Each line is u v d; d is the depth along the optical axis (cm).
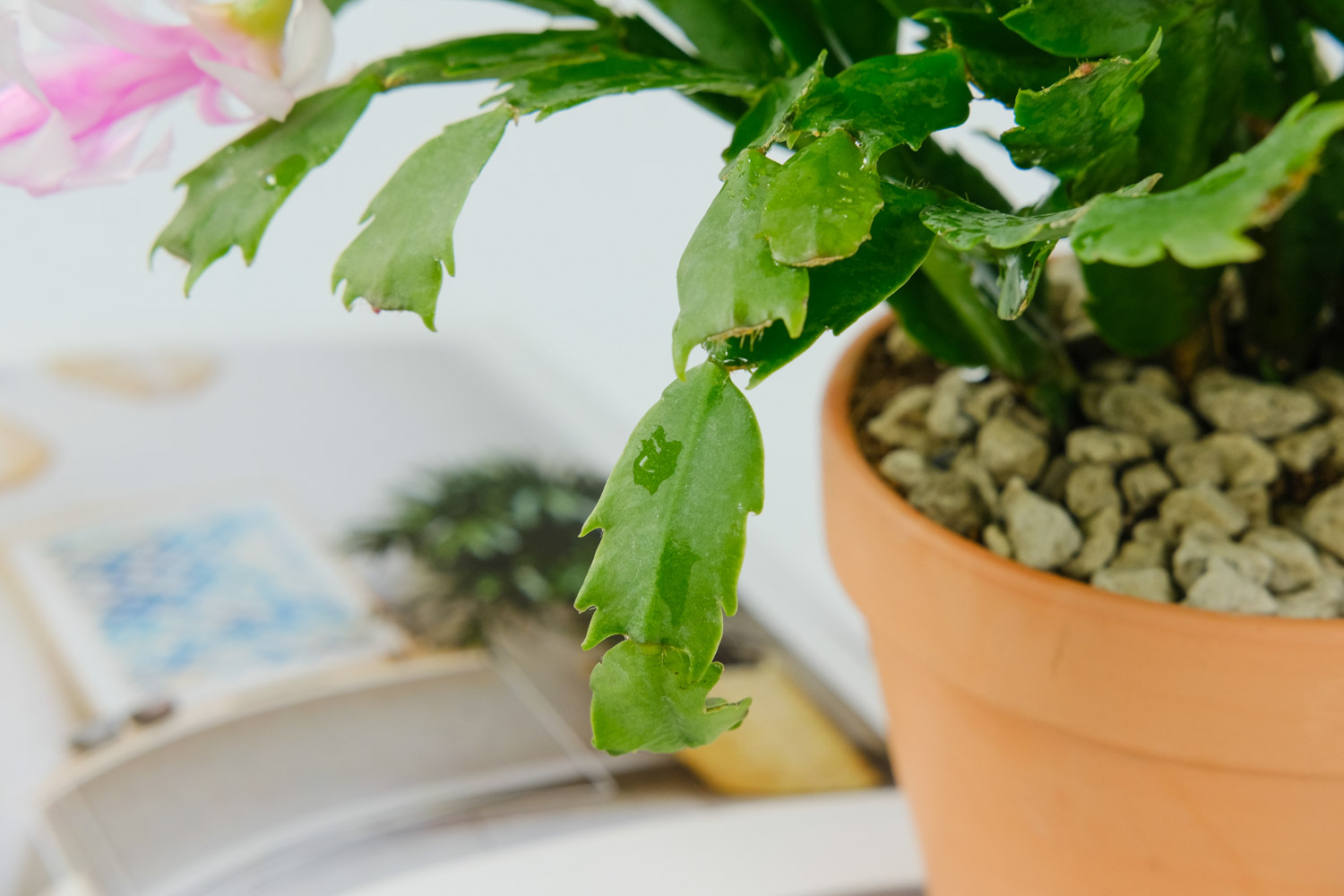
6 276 99
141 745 59
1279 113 35
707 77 32
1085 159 31
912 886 50
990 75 31
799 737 59
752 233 28
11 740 59
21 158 32
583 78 32
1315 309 38
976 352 39
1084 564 36
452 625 67
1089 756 35
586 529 31
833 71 35
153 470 80
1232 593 34
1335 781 33
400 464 82
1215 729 33
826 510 39
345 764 58
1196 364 39
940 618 35
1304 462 37
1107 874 36
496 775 57
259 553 73
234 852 52
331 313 102
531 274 97
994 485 37
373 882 51
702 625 30
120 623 67
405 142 94
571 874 51
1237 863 35
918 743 39
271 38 32
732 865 51
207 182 35
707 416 30
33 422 85
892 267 29
